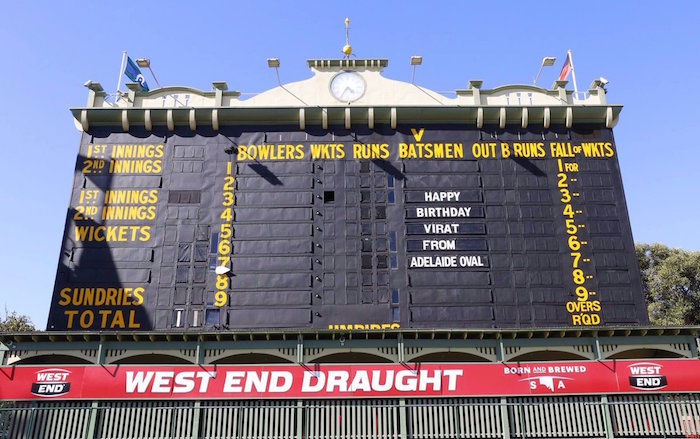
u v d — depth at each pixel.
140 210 26.08
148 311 24.44
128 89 28.98
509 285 24.97
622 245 25.70
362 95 28.84
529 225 26.00
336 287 24.86
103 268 25.02
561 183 26.78
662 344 24.59
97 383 23.34
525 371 23.70
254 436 22.08
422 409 23.19
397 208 26.23
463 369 23.73
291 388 23.34
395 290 24.81
